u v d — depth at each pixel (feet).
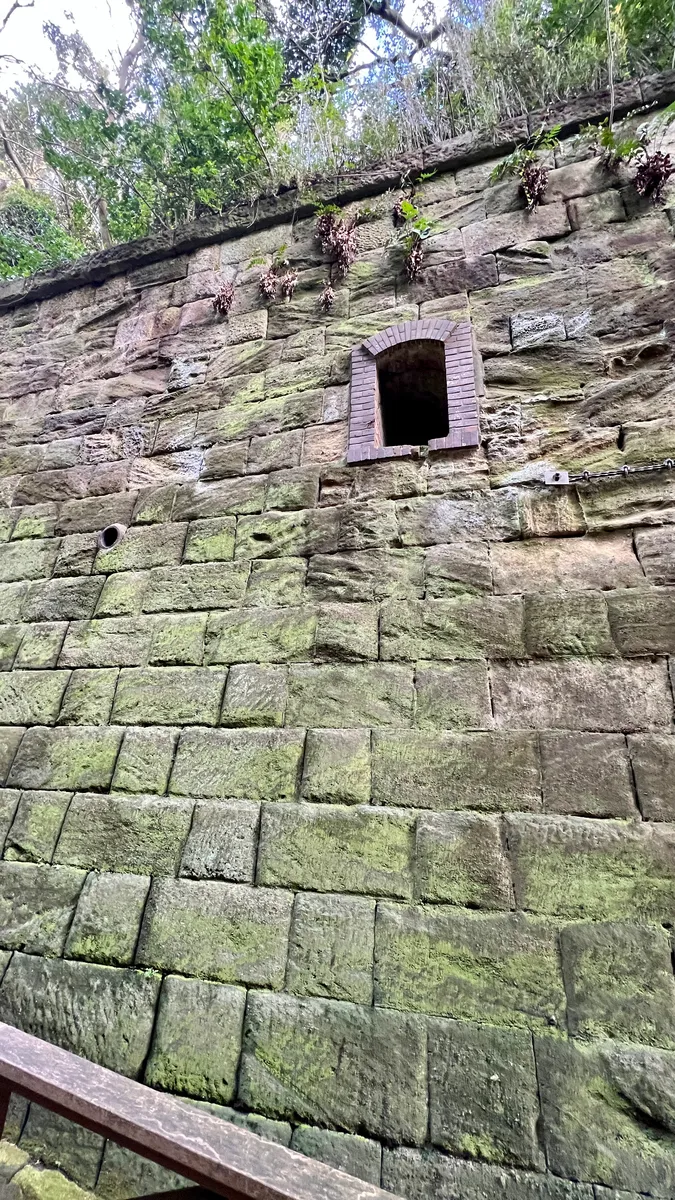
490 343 11.68
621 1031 6.50
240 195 20.83
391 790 8.41
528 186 12.67
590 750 7.96
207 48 22.08
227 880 8.48
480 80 18.11
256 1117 6.97
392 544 10.37
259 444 12.54
